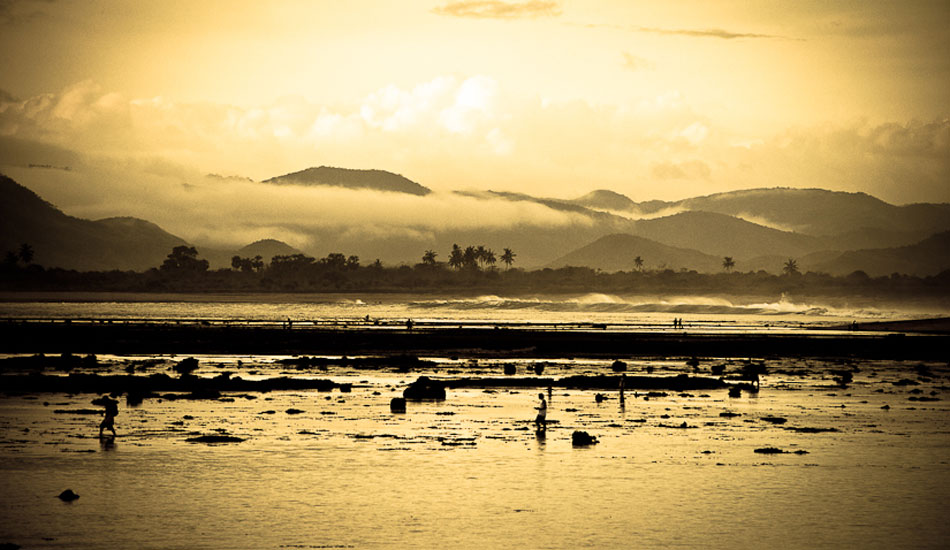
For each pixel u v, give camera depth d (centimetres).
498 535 9294
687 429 16188
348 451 13600
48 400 19225
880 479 12025
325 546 8881
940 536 9425
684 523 9806
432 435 15162
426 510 10188
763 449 14025
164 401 19388
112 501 10500
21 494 10781
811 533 9500
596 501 10669
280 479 11662
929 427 16675
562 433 15550
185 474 11900
